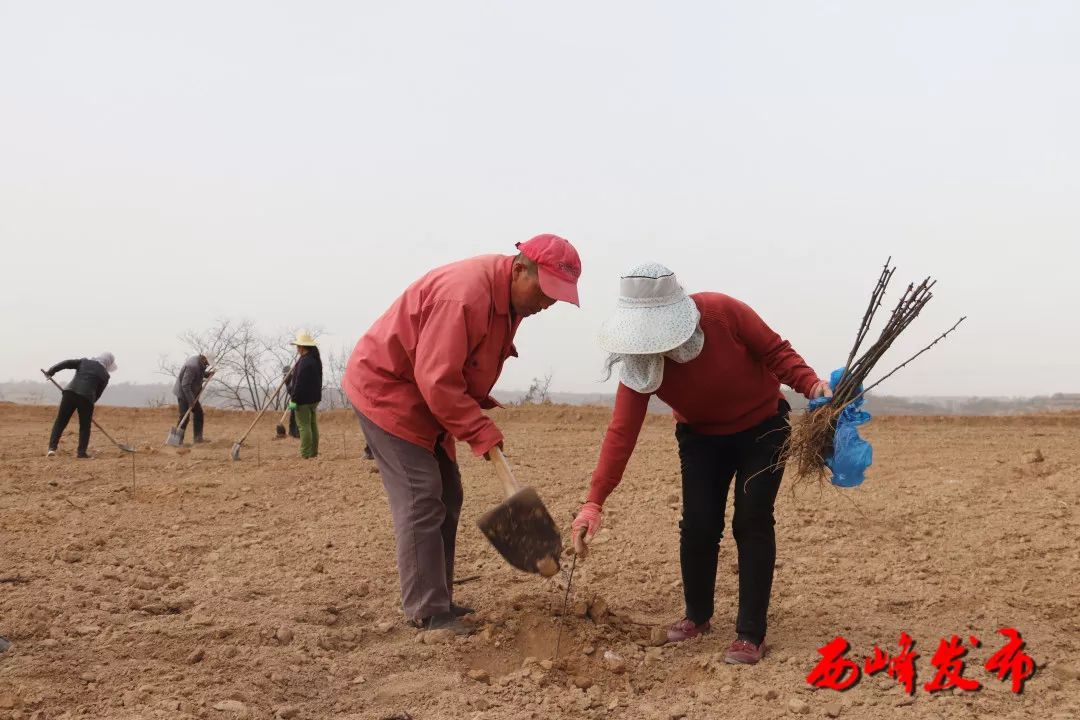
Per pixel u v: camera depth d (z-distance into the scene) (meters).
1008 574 5.43
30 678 3.65
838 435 4.05
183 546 6.41
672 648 4.32
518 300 4.29
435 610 4.47
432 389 4.11
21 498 8.41
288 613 4.73
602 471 4.18
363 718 3.47
